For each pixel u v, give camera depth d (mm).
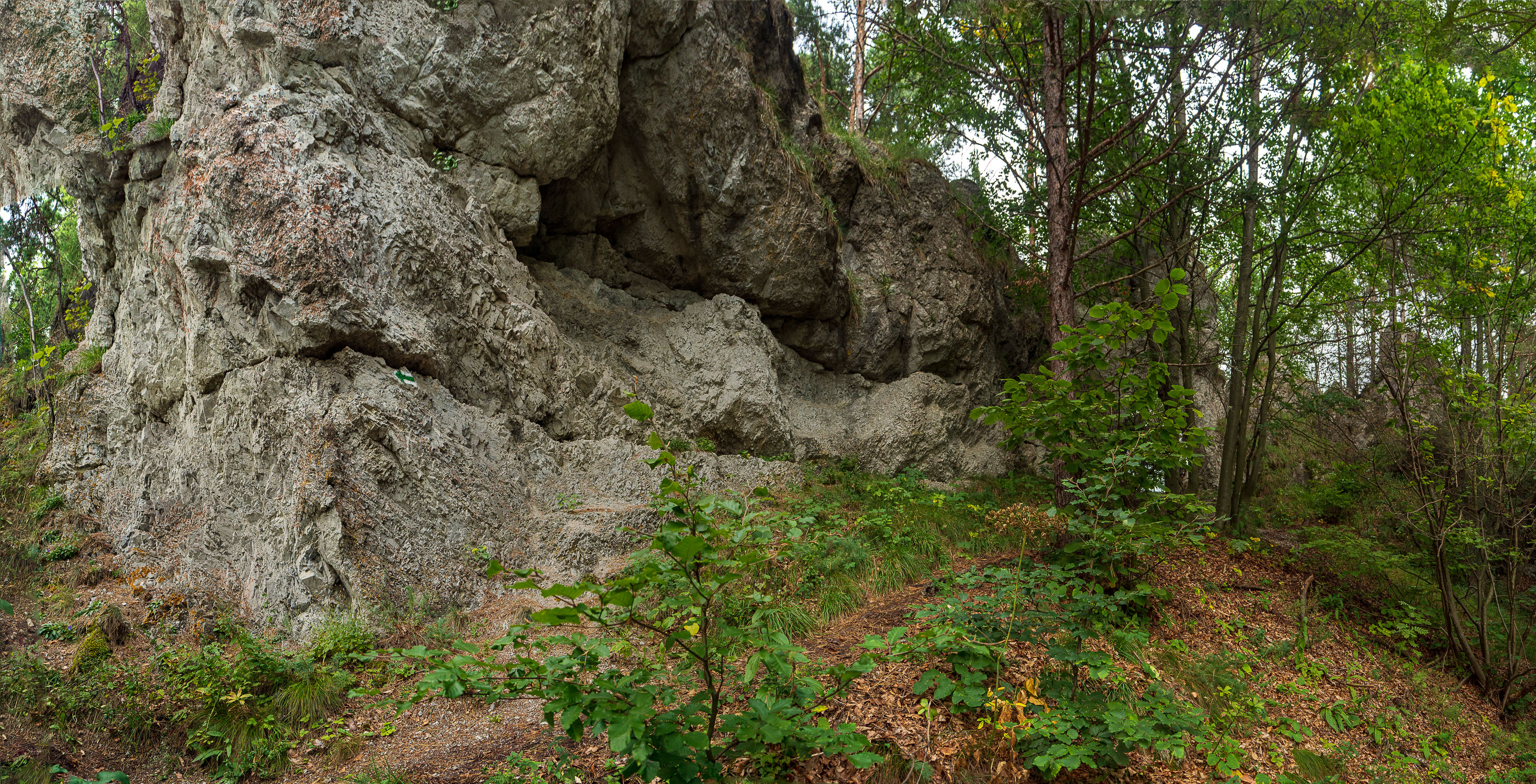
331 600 6938
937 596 7457
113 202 9891
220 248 7793
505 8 9328
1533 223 9680
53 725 5062
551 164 10023
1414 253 10922
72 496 8617
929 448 14672
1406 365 8719
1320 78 11180
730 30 12875
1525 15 4676
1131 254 14000
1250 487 13125
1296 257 12727
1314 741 6137
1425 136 10414
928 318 15617
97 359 9898
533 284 10328
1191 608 8148
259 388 7551
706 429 12000
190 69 8930
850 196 15250
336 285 7691
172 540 7812
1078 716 4785
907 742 4742
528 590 7930
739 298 12789
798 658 3631
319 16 8375
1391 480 10109
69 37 9914
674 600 3621
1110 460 5605
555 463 9461
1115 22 9953
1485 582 8906
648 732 3080
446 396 8594
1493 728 7336
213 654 5914
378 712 5656
